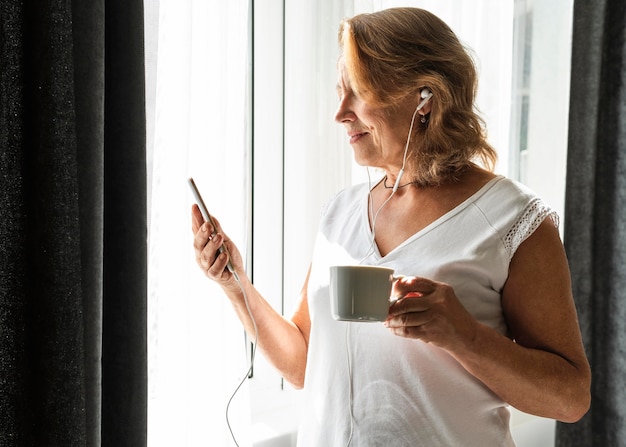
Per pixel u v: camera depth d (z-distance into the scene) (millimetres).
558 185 2535
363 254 1341
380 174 1713
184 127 1435
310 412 1367
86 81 1110
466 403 1245
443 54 1314
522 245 1242
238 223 1570
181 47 1428
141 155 1201
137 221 1197
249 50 1886
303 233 1826
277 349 1469
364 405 1264
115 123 1192
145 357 1213
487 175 1336
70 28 1046
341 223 1438
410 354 1244
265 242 1913
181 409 1446
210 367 1492
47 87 1024
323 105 1790
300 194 1838
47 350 1029
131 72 1188
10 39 1027
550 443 2434
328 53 1792
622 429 2271
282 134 1915
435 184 1340
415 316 1108
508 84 2115
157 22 1320
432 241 1279
